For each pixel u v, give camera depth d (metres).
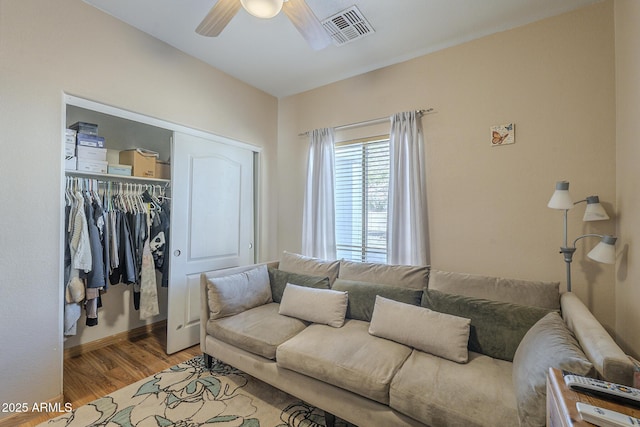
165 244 2.92
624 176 1.72
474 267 2.34
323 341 1.81
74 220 2.22
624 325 1.71
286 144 3.60
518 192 2.18
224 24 1.77
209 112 2.87
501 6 2.02
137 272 2.72
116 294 2.85
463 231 2.39
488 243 2.29
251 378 2.17
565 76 2.02
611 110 1.88
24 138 1.73
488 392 1.31
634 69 1.57
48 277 1.82
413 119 2.57
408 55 2.64
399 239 2.61
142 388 2.04
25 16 1.74
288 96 3.58
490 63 2.29
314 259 2.74
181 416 1.75
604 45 1.90
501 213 2.24
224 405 1.86
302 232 3.34
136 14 2.15
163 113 2.49
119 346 2.73
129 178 2.78
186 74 2.66
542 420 1.06
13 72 1.69
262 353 1.88
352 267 2.46
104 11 2.11
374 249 2.92
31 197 1.76
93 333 2.68
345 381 1.52
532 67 2.13
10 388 1.67
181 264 2.67
